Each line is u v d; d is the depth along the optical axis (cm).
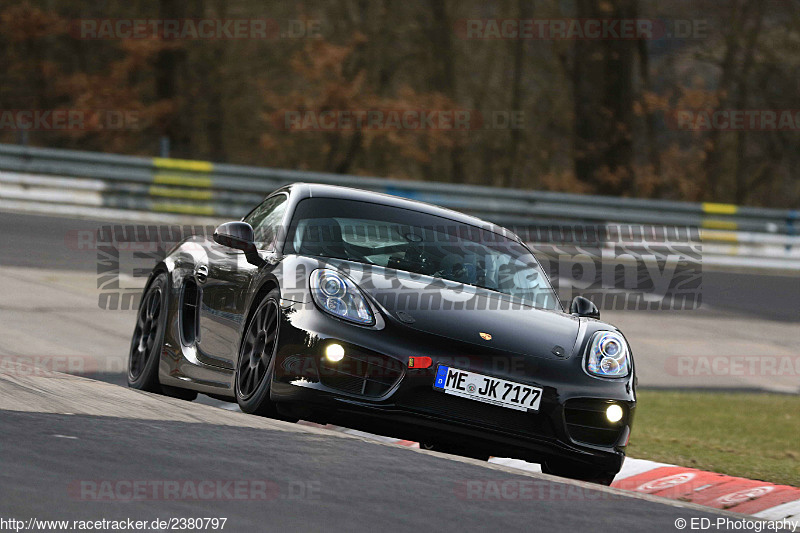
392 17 10725
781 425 3114
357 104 10025
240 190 6950
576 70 9206
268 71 10619
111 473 1165
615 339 1950
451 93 10875
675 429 2867
